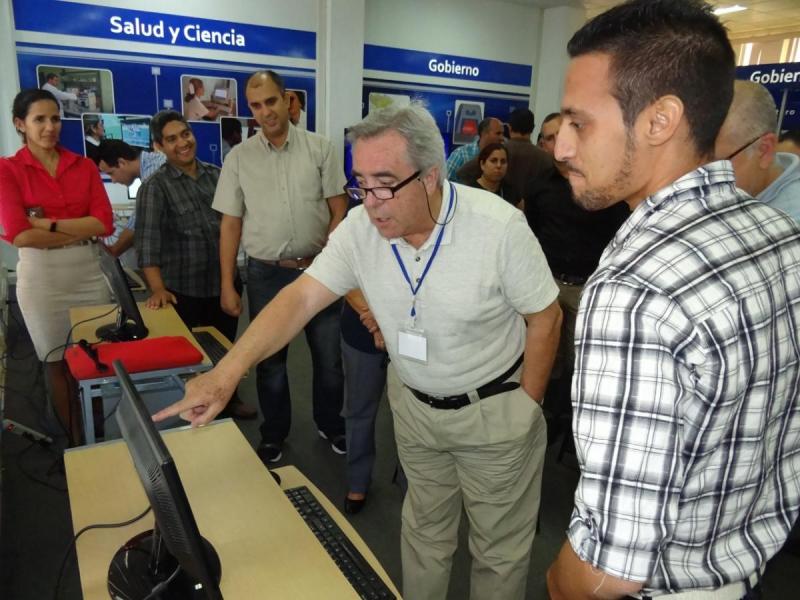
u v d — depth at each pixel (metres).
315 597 1.04
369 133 1.17
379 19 6.21
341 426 2.79
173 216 2.77
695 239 0.62
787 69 6.32
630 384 0.59
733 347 0.59
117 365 1.13
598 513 0.61
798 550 2.15
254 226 2.53
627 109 0.62
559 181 2.88
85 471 1.41
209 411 1.26
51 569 2.04
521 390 1.42
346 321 2.16
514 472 1.43
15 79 4.38
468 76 7.05
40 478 2.56
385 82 6.42
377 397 2.25
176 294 2.87
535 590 1.99
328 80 5.66
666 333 0.58
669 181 0.65
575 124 0.66
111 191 4.73
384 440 2.96
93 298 2.77
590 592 0.67
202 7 4.96
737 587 0.73
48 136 2.48
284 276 2.58
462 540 2.23
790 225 0.69
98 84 4.68
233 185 2.52
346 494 2.49
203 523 1.21
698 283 0.59
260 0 5.20
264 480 1.36
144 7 4.72
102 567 1.11
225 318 3.07
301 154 2.51
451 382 1.37
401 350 1.39
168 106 5.00
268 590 1.05
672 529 0.61
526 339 1.41
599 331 0.61
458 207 1.28
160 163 3.89
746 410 0.63
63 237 2.58
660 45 0.60
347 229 1.40
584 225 2.80
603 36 0.62
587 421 0.62
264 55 5.34
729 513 0.67
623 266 0.63
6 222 2.48
